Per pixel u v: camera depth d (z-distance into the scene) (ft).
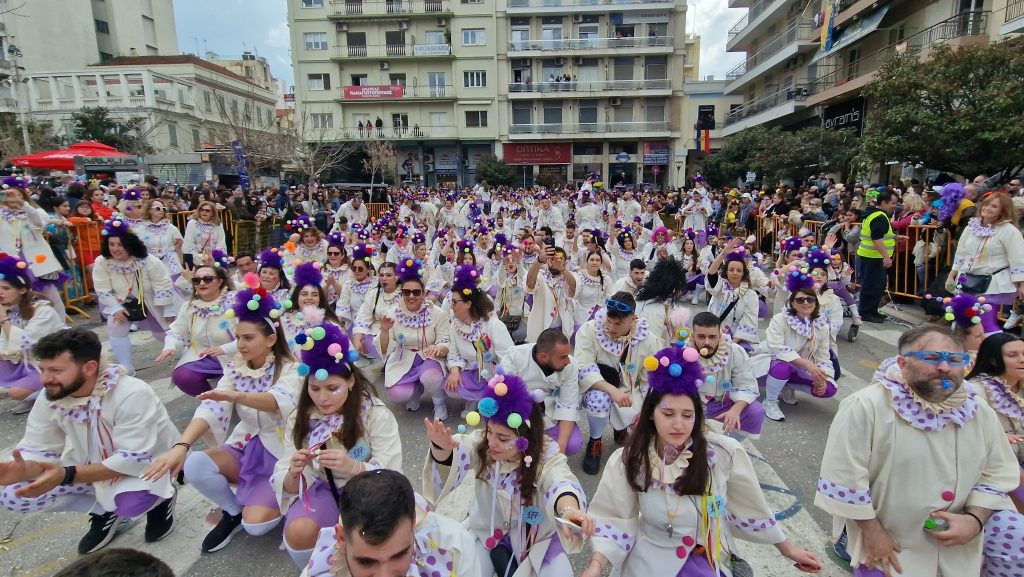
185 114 126.11
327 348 9.52
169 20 165.99
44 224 24.91
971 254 20.98
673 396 7.93
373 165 116.57
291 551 9.59
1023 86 38.11
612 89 132.57
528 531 8.94
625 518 8.49
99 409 10.41
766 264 36.83
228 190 56.70
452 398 19.56
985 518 8.25
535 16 130.93
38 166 53.88
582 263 28.58
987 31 57.93
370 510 5.89
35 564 10.88
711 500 8.14
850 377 20.59
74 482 9.90
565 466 8.84
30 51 127.95
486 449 8.96
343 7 129.49
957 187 26.66
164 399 18.90
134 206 27.12
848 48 85.30
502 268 26.27
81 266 31.17
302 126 108.88
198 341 16.89
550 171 139.33
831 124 85.05
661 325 17.94
